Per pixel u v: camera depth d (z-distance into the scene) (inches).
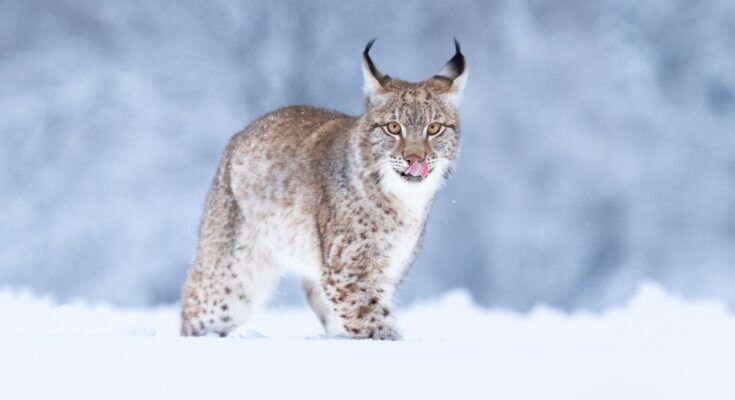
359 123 495.5
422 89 493.4
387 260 494.6
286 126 540.7
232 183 545.6
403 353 330.3
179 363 309.3
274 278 545.6
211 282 549.3
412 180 482.9
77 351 323.3
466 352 334.3
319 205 505.0
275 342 353.1
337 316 497.4
